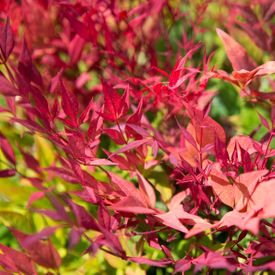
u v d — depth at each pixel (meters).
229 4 1.05
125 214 0.80
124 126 0.80
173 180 0.90
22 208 0.92
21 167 0.93
